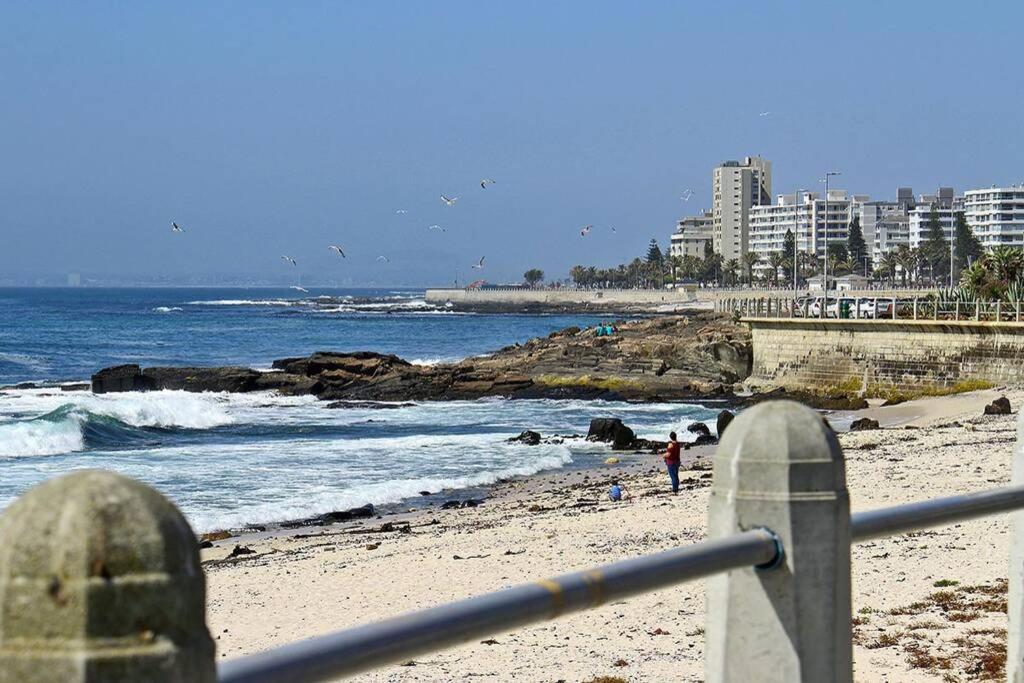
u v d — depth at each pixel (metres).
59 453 57.44
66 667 2.36
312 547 33.47
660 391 82.56
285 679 2.91
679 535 30.28
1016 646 7.02
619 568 3.87
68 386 92.19
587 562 27.31
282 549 33.50
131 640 2.42
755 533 4.27
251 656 2.92
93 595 2.39
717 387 81.56
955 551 22.33
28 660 2.37
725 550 4.12
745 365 84.50
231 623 23.23
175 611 2.46
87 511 2.43
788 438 4.32
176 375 88.88
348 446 59.09
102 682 2.38
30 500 2.46
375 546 32.16
